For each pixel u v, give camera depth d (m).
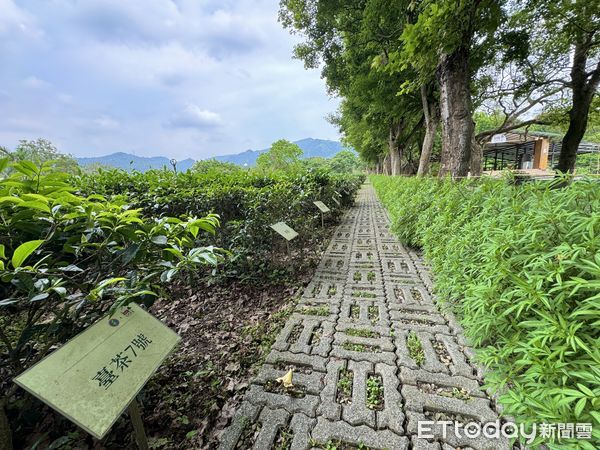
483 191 2.55
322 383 1.59
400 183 7.07
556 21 6.56
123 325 1.09
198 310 2.50
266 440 1.26
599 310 0.96
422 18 4.04
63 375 0.85
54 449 1.23
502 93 9.00
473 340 1.66
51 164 1.34
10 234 1.13
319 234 4.84
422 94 8.83
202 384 1.63
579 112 7.62
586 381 0.99
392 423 1.32
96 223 1.23
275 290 2.84
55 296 1.16
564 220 1.32
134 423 1.07
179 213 3.29
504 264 1.37
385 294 2.69
